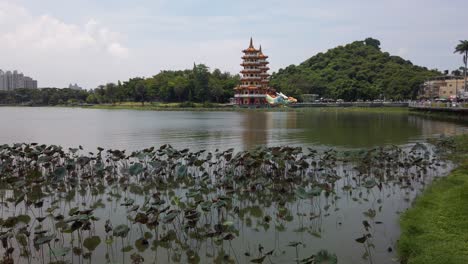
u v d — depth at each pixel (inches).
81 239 561.6
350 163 1058.7
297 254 502.3
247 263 486.3
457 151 1211.2
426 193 739.4
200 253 516.4
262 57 6008.9
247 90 5935.0
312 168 1008.2
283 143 1549.0
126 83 6865.2
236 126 2438.5
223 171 954.1
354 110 4982.8
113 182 879.1
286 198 757.3
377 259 491.2
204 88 5994.1
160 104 6067.9
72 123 2753.4
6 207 709.9
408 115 3710.6
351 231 585.6
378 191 802.8
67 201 748.0
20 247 534.9
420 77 6501.0
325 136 1813.5
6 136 1862.7
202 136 1823.3
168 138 1739.7
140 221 552.7
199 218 624.7
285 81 7736.2
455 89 6023.6
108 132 2034.9
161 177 914.1
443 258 456.8
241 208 699.4
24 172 928.9
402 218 622.5
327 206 701.3
